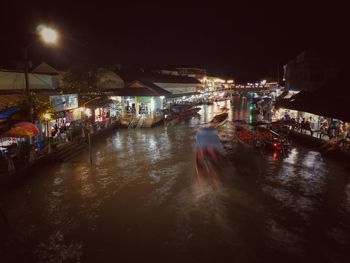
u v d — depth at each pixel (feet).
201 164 66.69
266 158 72.69
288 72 135.85
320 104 77.30
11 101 63.46
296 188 53.98
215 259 34.09
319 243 37.11
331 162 68.44
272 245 36.70
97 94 107.04
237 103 247.09
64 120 88.07
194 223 42.06
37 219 43.75
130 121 118.42
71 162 70.13
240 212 45.09
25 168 57.21
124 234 39.55
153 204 48.11
